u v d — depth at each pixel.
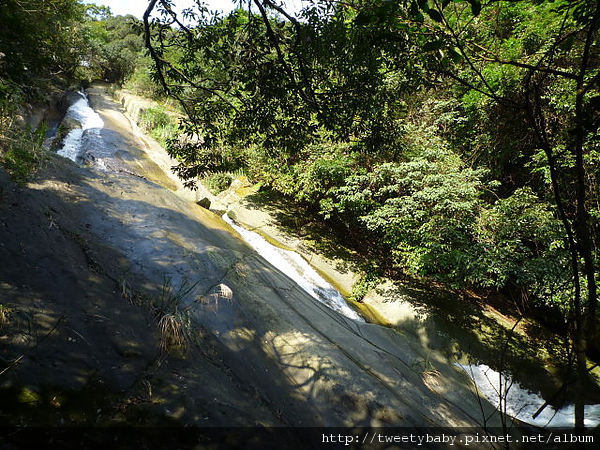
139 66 26.97
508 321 9.12
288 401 4.21
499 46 6.91
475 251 7.69
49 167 6.99
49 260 4.54
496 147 9.53
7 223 4.75
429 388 6.05
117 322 4.07
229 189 13.02
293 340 5.24
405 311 8.62
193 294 5.25
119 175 8.69
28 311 3.59
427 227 7.88
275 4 3.16
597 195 6.96
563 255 6.71
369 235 11.16
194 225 8.05
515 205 7.57
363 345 6.13
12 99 7.34
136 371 3.56
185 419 3.24
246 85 3.72
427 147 9.16
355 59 3.34
